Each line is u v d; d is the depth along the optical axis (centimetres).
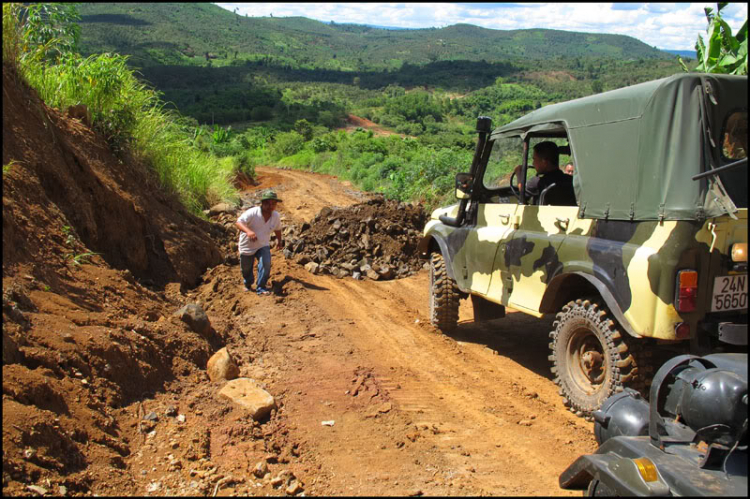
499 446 407
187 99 16475
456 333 688
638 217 406
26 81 712
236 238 1074
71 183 668
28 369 364
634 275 396
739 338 377
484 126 616
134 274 750
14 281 459
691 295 377
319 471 366
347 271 960
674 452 290
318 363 562
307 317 712
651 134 402
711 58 745
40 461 309
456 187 628
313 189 2439
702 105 382
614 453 307
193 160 1356
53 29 841
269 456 375
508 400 490
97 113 880
